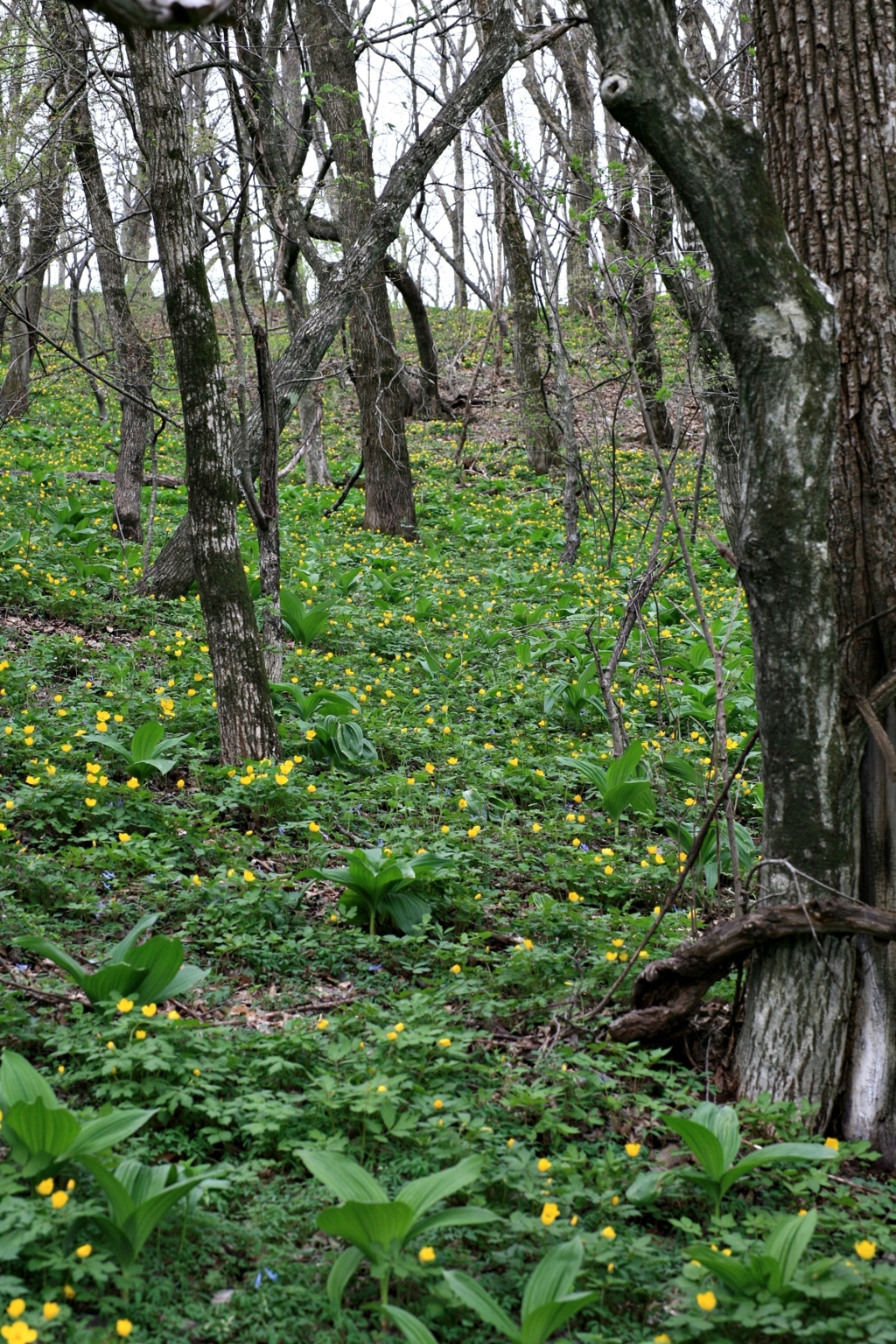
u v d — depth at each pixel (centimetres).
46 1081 295
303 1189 290
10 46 916
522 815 612
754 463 318
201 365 586
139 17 185
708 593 1209
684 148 301
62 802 514
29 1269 240
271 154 878
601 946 439
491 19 830
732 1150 287
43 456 1703
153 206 576
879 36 328
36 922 415
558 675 897
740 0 779
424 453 1998
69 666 764
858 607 340
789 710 329
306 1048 333
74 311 1670
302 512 1527
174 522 1352
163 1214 254
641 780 589
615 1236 268
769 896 342
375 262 851
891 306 330
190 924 435
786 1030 341
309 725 661
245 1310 244
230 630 607
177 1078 317
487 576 1288
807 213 340
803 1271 249
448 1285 249
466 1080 341
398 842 517
